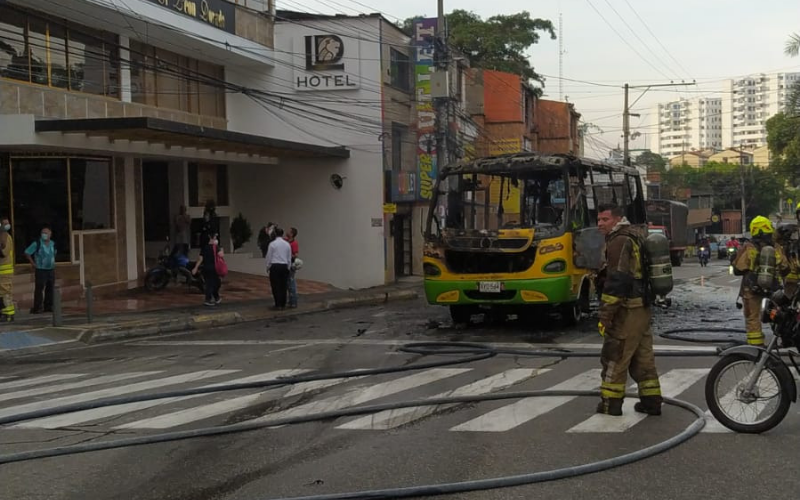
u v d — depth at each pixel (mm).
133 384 9305
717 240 66062
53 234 18562
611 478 5434
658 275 6961
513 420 7062
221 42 22125
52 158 18547
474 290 13094
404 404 7621
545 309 14102
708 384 6676
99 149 17750
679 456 5906
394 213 27500
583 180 13773
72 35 18641
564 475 5430
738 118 113000
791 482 5332
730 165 82875
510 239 12781
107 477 5637
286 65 25516
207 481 5516
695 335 12281
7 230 15070
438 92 25344
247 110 25438
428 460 5914
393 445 6332
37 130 16016
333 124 25656
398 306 19375
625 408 7430
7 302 14797
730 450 6043
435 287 13352
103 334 13820
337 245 25812
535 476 5379
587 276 14195
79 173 19156
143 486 5434
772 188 77875
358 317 16562
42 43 17766
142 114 20859
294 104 25500
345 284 25750
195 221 24781
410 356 10836
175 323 15148
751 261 10391
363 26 25359
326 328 14727
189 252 23422
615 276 6895
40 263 16047
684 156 102750
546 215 12961
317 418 7195
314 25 25469
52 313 15391
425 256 13539
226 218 26062
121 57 20203
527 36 43656
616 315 7027
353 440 6496
